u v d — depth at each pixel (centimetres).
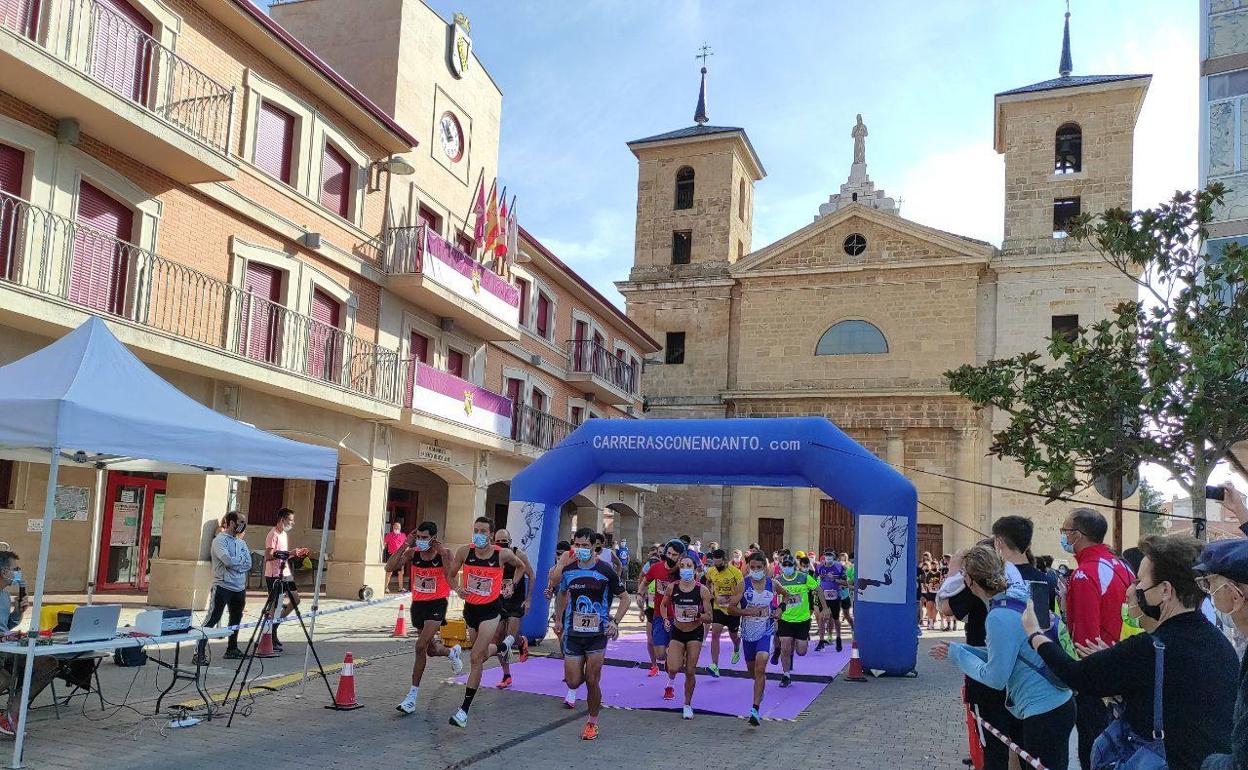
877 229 3644
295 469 893
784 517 3641
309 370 1748
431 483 2820
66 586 1705
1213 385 979
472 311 2216
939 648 530
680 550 1171
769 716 959
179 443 774
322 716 840
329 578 1934
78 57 1279
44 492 1664
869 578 1293
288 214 1728
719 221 3997
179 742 721
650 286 4006
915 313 3547
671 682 1016
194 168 1444
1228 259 1034
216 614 1073
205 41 1538
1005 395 1170
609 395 3328
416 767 689
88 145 1335
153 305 1424
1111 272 3291
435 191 2227
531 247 2677
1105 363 1085
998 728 533
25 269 1216
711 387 3859
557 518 1497
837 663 1405
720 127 4112
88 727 752
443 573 890
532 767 712
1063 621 586
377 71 2072
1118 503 1140
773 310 3784
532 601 1434
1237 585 295
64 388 712
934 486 3403
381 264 2000
